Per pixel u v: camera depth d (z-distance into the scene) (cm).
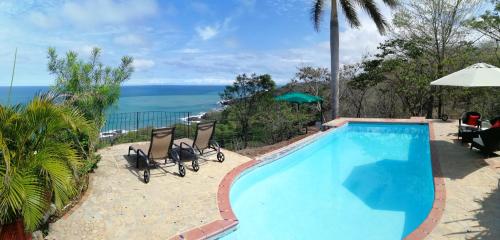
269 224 612
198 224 509
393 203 710
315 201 727
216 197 615
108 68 784
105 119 800
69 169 470
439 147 1011
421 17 1853
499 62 1720
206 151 955
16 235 402
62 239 454
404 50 1919
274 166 941
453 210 551
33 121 440
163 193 627
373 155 1116
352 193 775
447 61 1745
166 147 738
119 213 537
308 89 2267
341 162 1041
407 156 1095
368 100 2236
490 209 553
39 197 398
